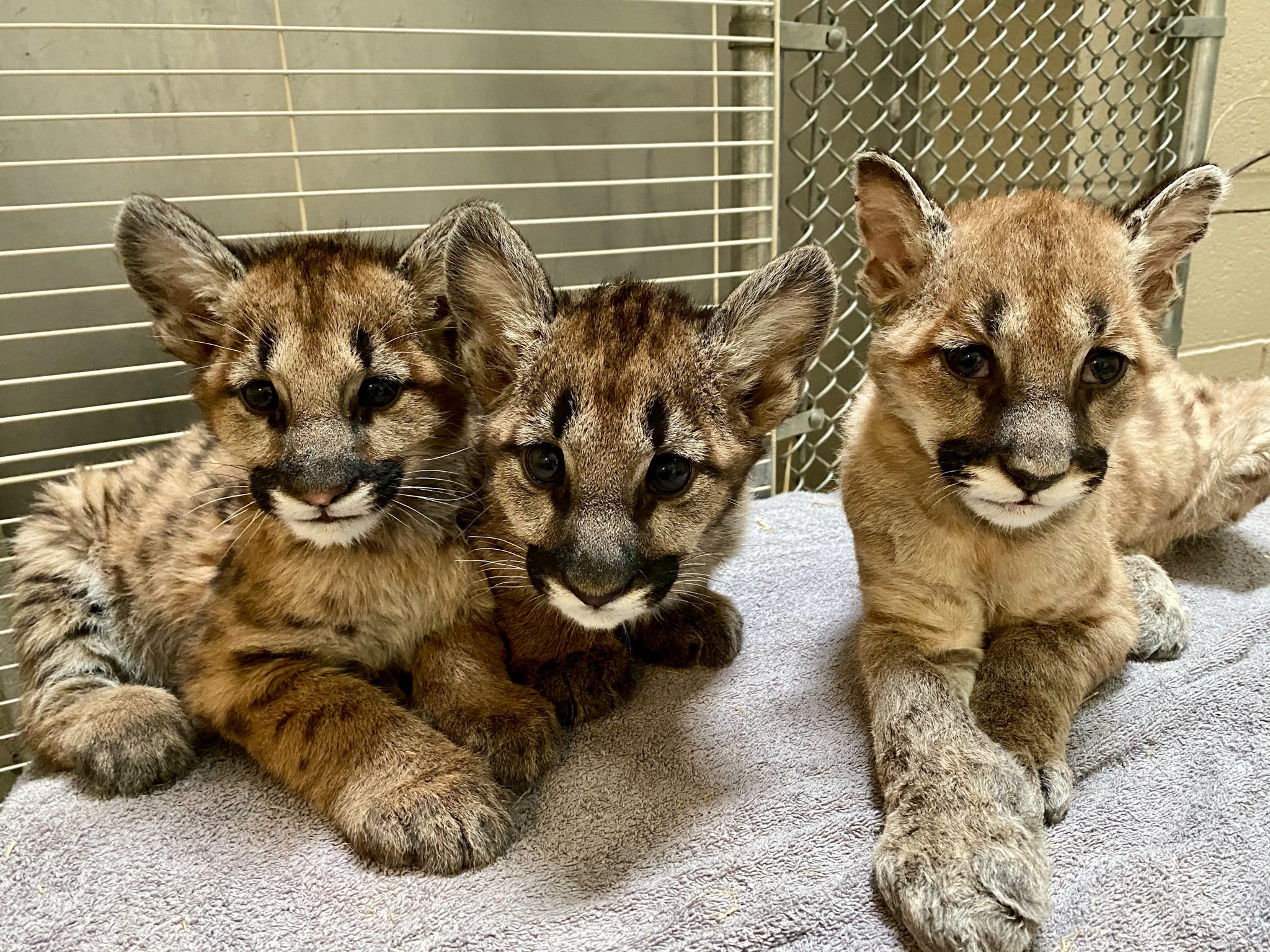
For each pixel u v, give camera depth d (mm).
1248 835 377
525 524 396
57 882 377
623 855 378
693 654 496
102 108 645
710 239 834
